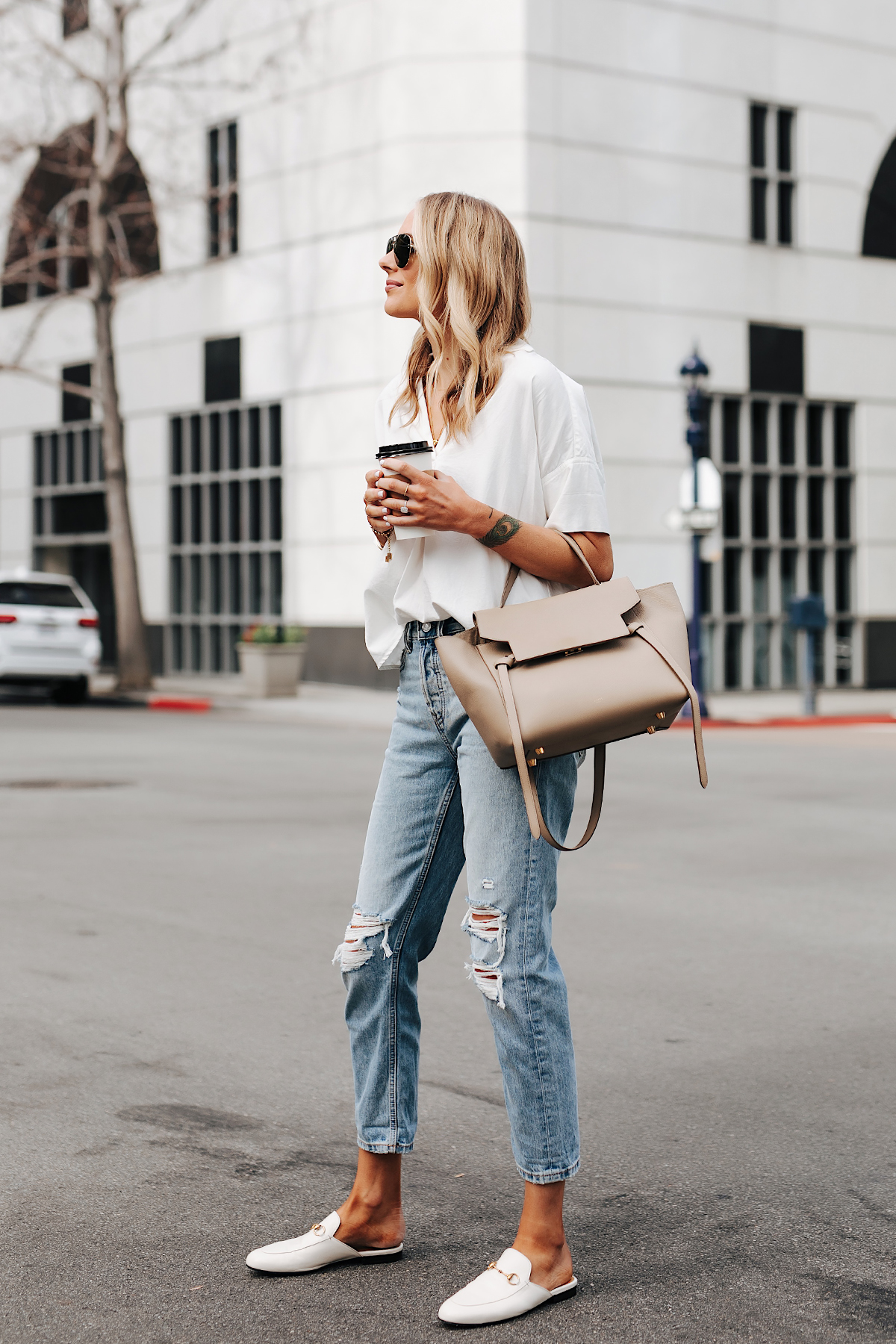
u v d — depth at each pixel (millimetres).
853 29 24703
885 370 25344
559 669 2826
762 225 24141
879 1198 3510
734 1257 3150
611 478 22609
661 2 22781
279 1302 2900
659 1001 5363
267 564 25281
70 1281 3002
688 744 15742
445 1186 3564
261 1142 3869
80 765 13227
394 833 3088
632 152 22625
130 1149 3807
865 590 25219
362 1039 3111
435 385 3008
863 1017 5152
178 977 5637
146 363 27328
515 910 2930
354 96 23062
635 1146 3869
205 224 25938
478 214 2994
